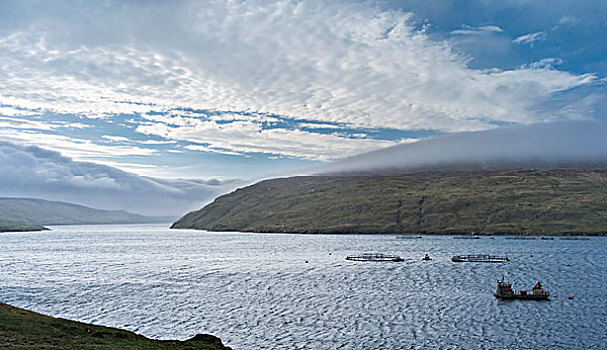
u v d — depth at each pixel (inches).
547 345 2731.3
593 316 3415.4
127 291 4630.9
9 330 2053.4
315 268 6619.1
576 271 5984.3
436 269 6378.0
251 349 2669.8
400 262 7352.4
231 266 6973.4
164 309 3745.1
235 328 3132.4
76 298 4249.5
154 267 6924.2
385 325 3203.7
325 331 3051.2
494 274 5792.3
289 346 2723.9
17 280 5521.7
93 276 5885.8
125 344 2092.8
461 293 4421.8
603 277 5393.7
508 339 2854.3
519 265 6747.1
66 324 2303.2
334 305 3870.6
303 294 4407.0
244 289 4726.9
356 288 4761.3
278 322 3289.9
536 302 3949.3
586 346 2706.7
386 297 4227.4
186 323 3280.0
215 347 2176.4
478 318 3388.3
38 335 2058.3
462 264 6983.3
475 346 2716.5
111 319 3408.0
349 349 2664.9
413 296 4274.1
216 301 4067.4
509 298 4131.4
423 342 2797.7
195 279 5531.5
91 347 1952.5
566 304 3848.4
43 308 3811.5
